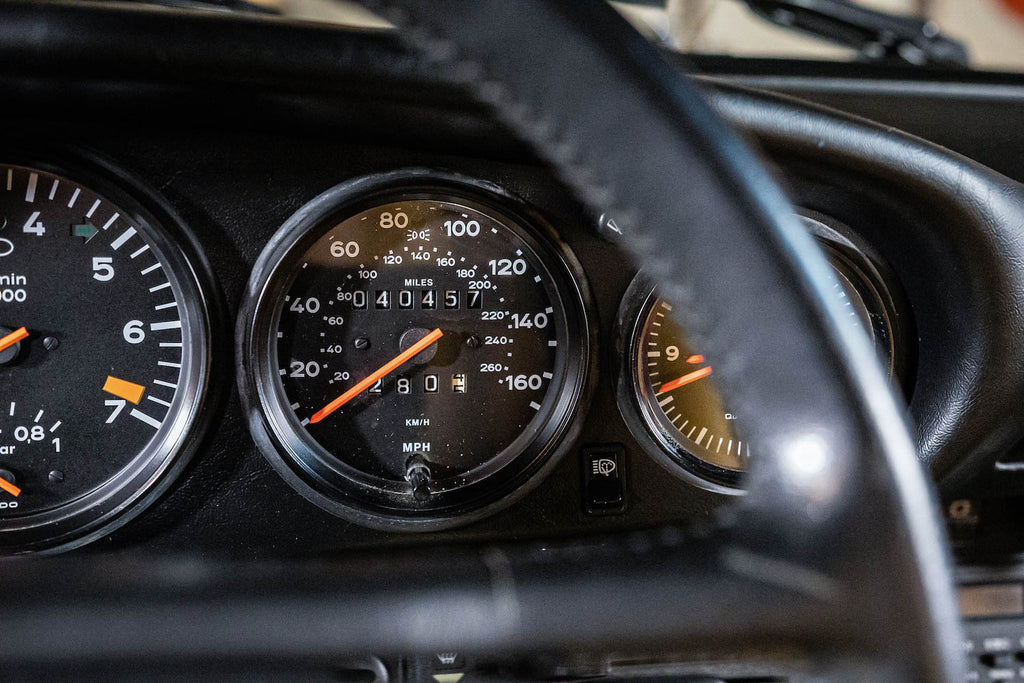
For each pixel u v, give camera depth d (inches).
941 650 29.4
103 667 31.2
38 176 67.6
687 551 31.4
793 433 30.2
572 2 30.6
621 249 73.4
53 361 69.2
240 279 70.1
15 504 69.9
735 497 74.9
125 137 67.3
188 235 68.6
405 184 70.1
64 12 53.7
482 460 75.0
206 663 31.5
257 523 71.0
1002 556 74.3
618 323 73.2
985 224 61.6
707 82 58.8
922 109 68.0
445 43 31.4
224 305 69.9
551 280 73.9
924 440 69.4
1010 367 65.2
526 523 73.7
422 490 69.6
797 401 30.1
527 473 72.9
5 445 69.3
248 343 69.8
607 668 50.7
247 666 31.6
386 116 61.6
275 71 55.9
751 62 68.6
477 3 30.7
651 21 83.1
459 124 62.2
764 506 30.5
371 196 70.1
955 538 74.9
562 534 74.1
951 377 67.9
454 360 74.5
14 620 31.0
